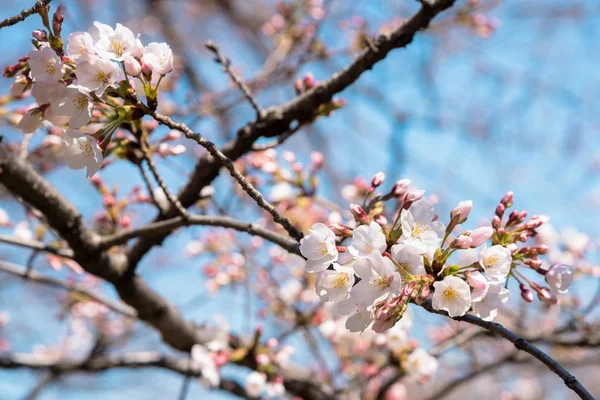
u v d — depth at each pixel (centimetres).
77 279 505
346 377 531
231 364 458
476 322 224
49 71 231
